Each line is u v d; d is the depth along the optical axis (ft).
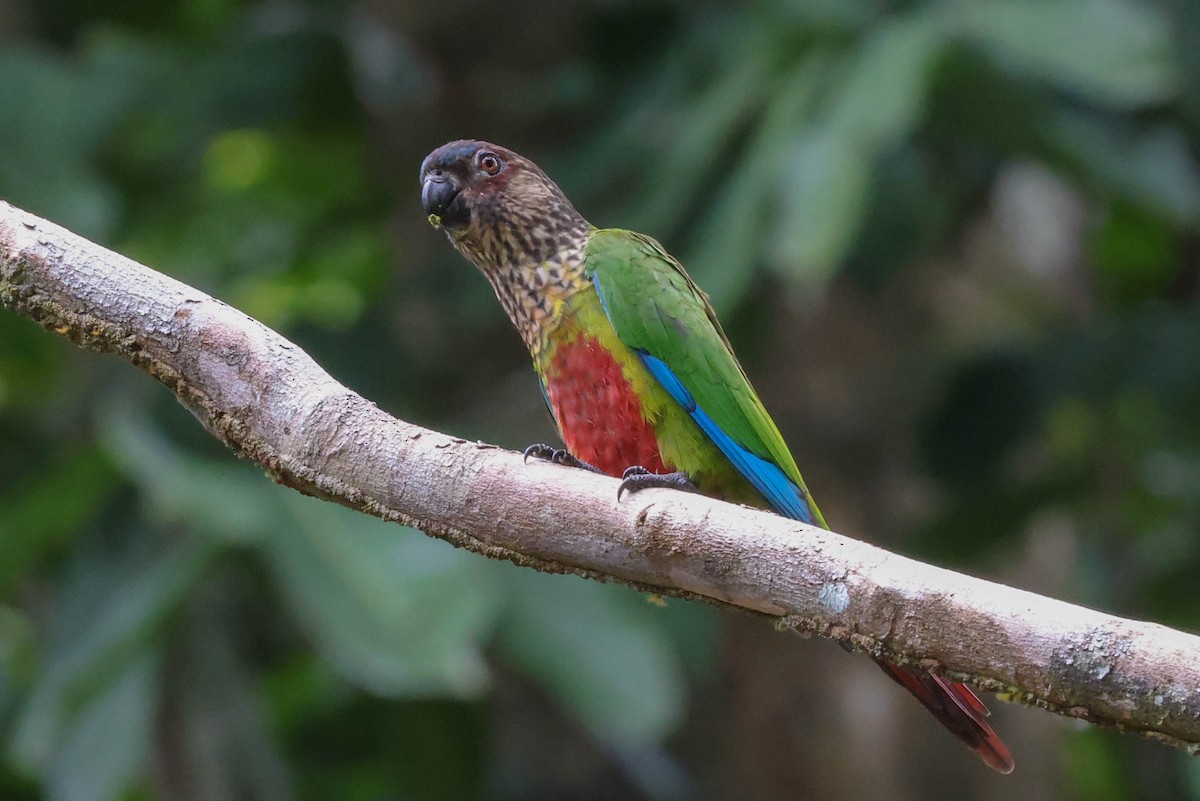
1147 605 42.14
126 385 39.19
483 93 47.42
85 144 41.73
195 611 37.96
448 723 40.75
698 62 43.19
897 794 41.19
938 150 44.93
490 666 44.34
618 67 45.80
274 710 44.16
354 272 50.39
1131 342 41.55
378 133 48.42
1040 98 38.04
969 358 42.83
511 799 43.83
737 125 39.34
